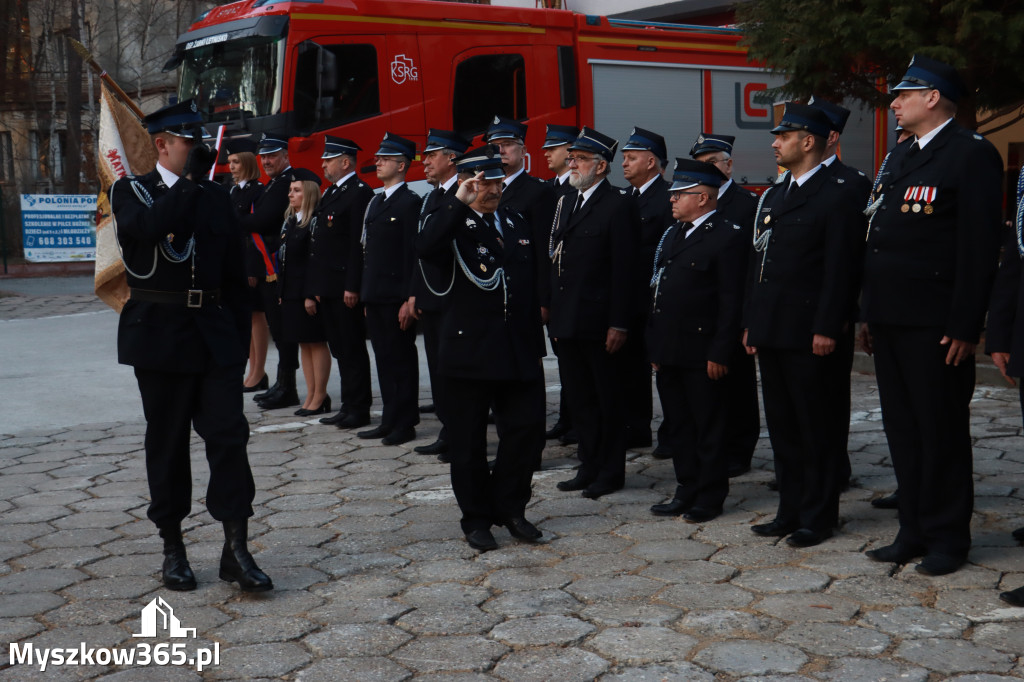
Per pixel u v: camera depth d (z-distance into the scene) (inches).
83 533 198.5
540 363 189.3
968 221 159.8
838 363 183.8
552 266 223.0
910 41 330.3
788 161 181.3
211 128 420.2
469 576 172.2
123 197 160.2
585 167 216.7
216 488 167.0
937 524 168.4
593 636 147.0
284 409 317.1
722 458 199.8
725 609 155.1
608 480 220.1
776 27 368.2
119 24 1164.5
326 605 160.7
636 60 497.7
